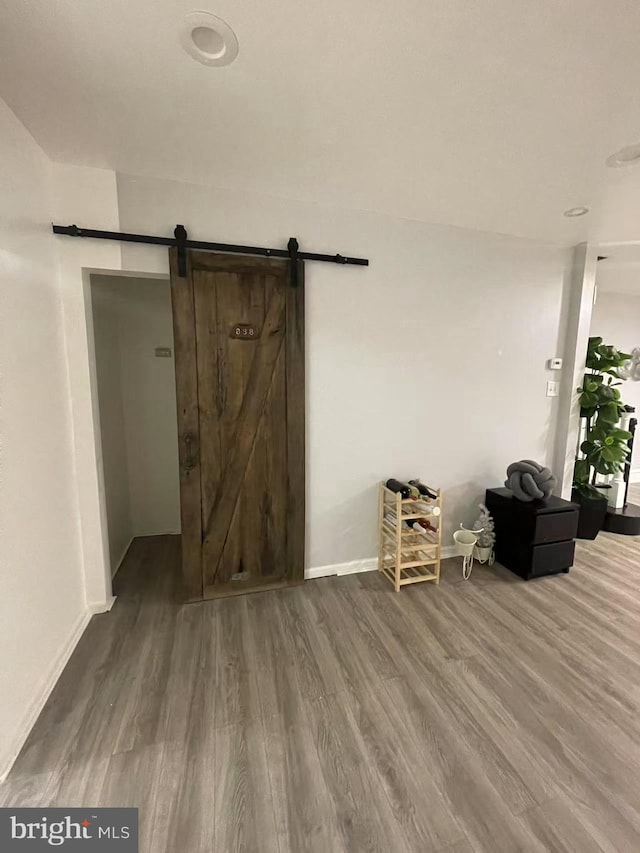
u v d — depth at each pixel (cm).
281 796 126
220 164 189
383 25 110
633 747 144
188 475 224
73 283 197
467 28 111
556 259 297
